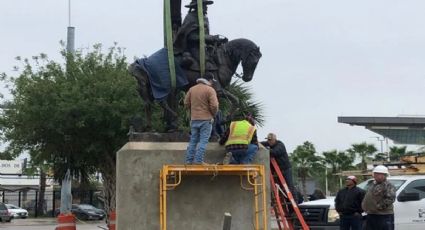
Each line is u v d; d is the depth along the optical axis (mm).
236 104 11539
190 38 11445
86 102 21031
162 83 11359
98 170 24109
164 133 11117
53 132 22062
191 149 10422
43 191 56062
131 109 21297
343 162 64562
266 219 10727
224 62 11617
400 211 16000
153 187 10695
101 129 21781
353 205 13562
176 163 10789
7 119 22781
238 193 10828
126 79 21750
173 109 11562
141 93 11445
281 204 12484
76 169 23844
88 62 22891
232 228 10734
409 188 16281
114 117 21359
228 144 10609
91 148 21609
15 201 68625
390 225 12422
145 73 11406
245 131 10633
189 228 10656
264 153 11055
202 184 10797
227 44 11727
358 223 13617
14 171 69812
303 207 16188
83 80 22016
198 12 11453
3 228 35312
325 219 15859
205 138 10344
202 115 10328
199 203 10742
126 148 10789
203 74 11359
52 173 24578
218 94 11453
